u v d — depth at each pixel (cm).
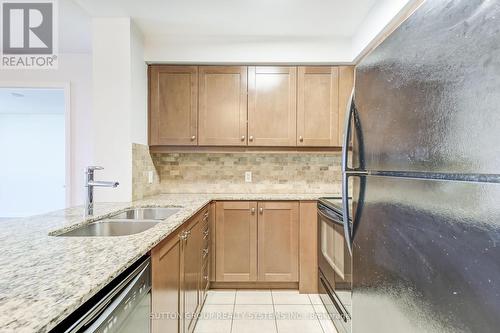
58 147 658
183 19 226
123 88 224
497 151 53
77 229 142
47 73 294
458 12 62
